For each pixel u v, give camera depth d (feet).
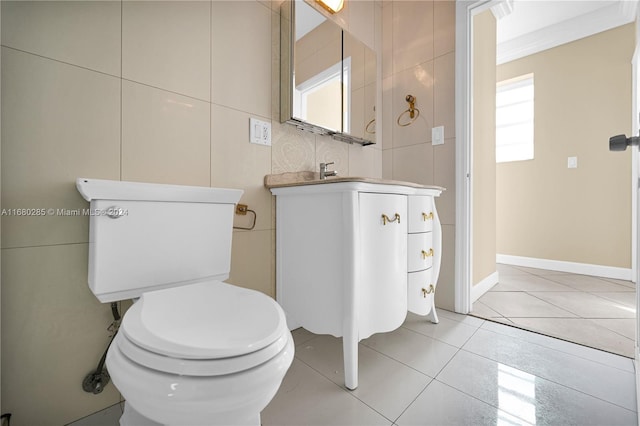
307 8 4.88
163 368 1.62
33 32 2.65
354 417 2.93
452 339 4.59
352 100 5.77
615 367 3.76
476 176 6.57
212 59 3.88
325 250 3.67
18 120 2.57
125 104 3.16
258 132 4.38
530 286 7.57
